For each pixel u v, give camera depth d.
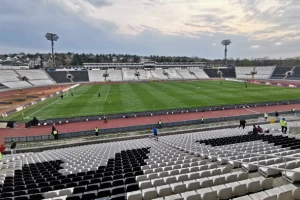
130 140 31.22
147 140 29.58
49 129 38.44
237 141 22.05
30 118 44.12
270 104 51.16
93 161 18.67
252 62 198.12
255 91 71.00
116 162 17.27
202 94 66.94
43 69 119.50
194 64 169.25
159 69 140.25
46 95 73.69
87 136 33.97
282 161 12.25
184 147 21.05
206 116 44.16
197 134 30.44
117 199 8.76
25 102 61.72
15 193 11.36
